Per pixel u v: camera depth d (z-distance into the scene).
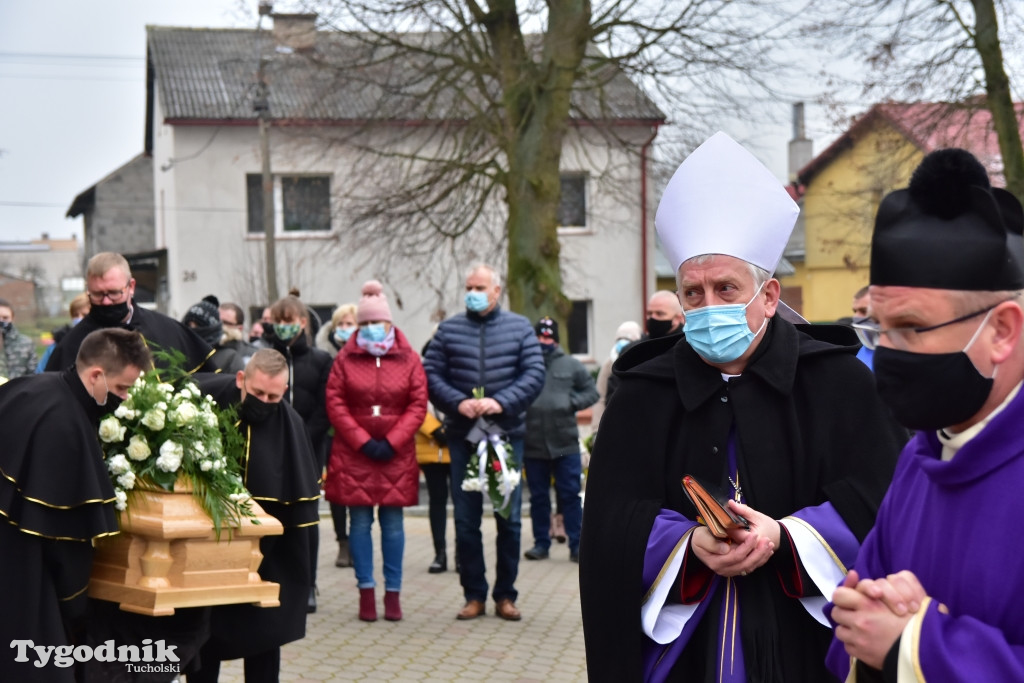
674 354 2.88
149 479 3.88
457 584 8.16
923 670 1.73
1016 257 1.82
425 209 18.47
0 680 3.46
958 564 1.81
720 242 2.73
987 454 1.78
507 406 6.67
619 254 25.92
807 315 32.53
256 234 25.39
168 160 26.38
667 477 2.80
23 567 3.50
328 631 6.68
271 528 4.01
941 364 1.79
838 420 2.73
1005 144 15.39
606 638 2.74
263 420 4.48
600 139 23.67
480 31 16.09
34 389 3.64
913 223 1.86
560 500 9.76
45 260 64.75
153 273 29.97
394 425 6.81
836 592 1.86
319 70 18.80
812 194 32.00
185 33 27.25
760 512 2.69
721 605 2.68
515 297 15.97
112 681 3.83
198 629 3.97
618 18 15.73
